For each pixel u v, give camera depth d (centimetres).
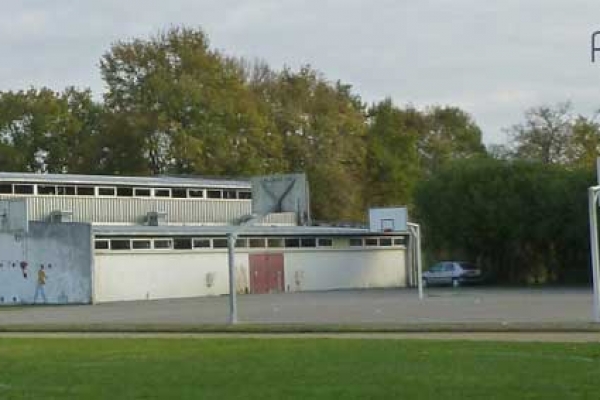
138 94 10062
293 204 5072
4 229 6831
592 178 7756
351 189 10688
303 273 8012
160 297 7156
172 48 10312
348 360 2319
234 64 10594
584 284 7644
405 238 8775
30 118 10750
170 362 2411
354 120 10894
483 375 1962
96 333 3703
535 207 7950
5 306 6606
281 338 3114
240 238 7600
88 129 10912
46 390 1930
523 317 3766
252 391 1828
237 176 9712
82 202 7762
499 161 8238
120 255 6962
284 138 10575
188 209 8394
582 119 9800
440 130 13325
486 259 8462
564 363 2138
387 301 5581
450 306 4791
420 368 2114
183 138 9719
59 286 6831
